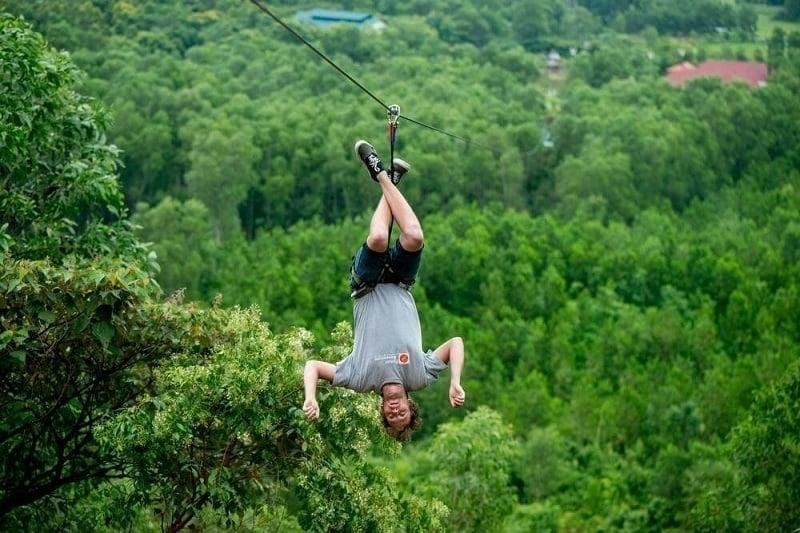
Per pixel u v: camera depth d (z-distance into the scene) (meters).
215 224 99.75
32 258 18.84
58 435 16.73
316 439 15.37
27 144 18.80
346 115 119.75
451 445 30.97
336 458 16.36
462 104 127.62
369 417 15.68
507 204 108.44
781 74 151.75
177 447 14.75
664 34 195.00
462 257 82.69
